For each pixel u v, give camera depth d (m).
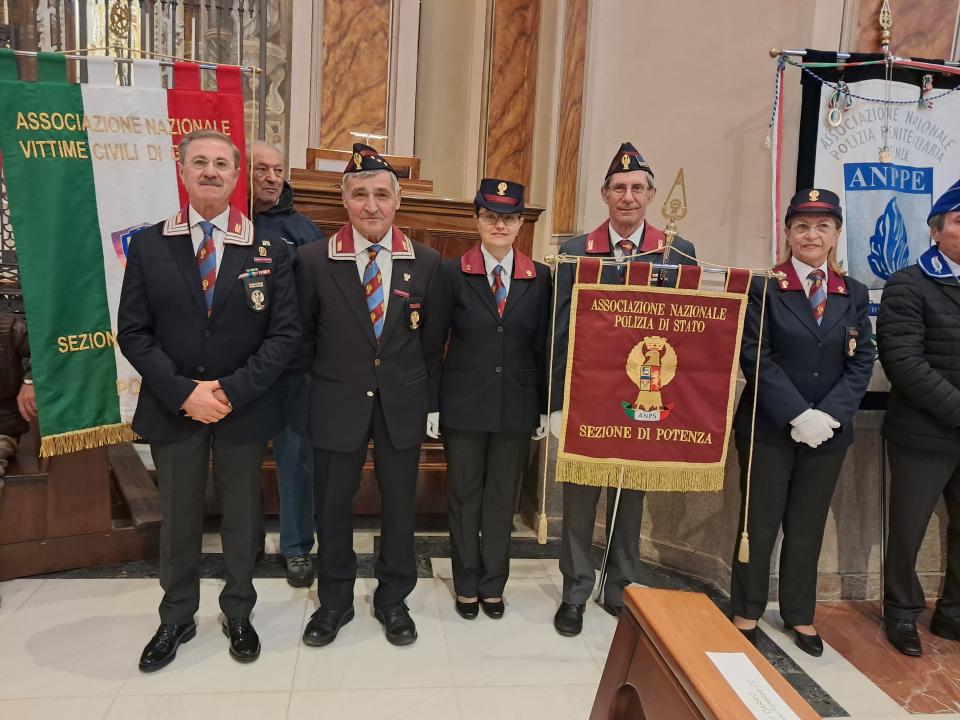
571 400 2.39
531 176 4.65
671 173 3.32
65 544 2.84
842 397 2.38
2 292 3.25
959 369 2.48
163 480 2.20
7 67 2.28
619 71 3.52
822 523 2.51
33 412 2.71
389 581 2.49
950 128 2.91
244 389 2.11
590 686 2.26
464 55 5.66
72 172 2.33
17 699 2.05
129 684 2.14
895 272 2.68
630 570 2.70
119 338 2.11
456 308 2.47
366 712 2.07
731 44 3.12
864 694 2.31
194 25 5.41
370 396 2.29
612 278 2.44
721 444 2.40
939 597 3.05
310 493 2.85
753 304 2.48
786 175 2.95
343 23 5.28
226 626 2.42
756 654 1.14
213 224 2.13
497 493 2.57
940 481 2.59
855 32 2.90
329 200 3.35
